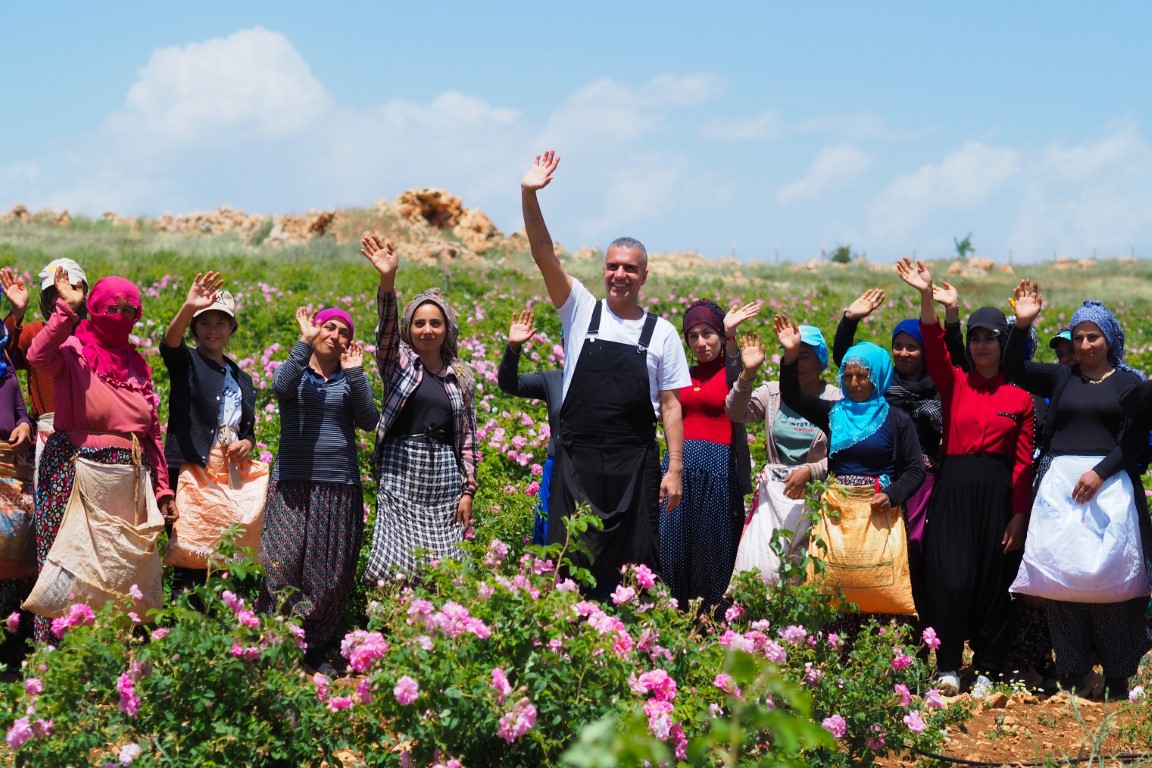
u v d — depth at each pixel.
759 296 24.67
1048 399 6.91
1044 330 21.78
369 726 3.88
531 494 6.93
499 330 14.55
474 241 39.62
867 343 6.12
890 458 6.01
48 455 5.47
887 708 4.59
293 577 5.90
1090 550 5.84
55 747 3.67
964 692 6.21
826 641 5.05
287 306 15.82
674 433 5.51
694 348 6.43
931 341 6.34
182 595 4.04
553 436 6.24
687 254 45.56
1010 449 6.25
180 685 3.82
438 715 3.66
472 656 3.76
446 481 6.11
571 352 5.47
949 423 6.31
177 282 18.19
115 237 33.38
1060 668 6.09
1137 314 26.03
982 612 6.29
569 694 3.75
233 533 4.25
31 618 5.82
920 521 6.36
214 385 6.14
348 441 6.05
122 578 5.34
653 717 3.51
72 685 3.80
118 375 5.56
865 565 5.78
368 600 6.32
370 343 13.07
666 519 6.20
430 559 5.85
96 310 5.53
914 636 6.21
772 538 5.14
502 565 5.07
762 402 6.51
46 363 5.32
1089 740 5.36
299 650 4.11
